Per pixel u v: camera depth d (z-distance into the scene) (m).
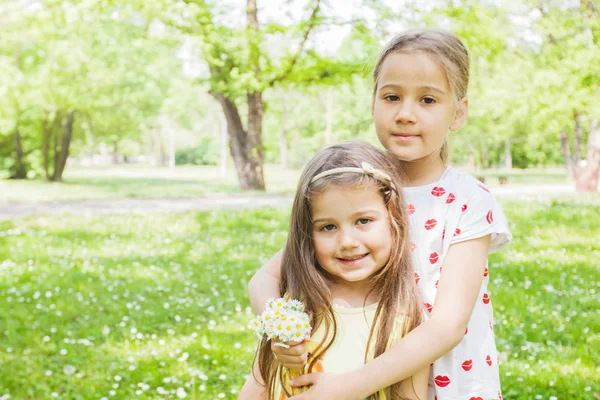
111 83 27.91
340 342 1.82
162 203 17.92
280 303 1.73
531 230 9.79
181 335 5.33
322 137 45.16
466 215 1.86
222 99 22.17
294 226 1.86
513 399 3.79
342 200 1.75
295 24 19.05
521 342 4.73
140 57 28.83
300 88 21.77
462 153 37.38
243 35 19.36
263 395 1.97
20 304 6.49
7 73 24.83
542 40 20.61
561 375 4.01
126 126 33.41
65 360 4.85
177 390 4.01
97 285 7.23
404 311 1.78
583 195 17.19
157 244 10.07
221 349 4.89
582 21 18.73
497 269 7.16
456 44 1.91
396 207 1.80
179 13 19.27
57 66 25.20
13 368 4.67
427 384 1.81
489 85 22.28
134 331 5.39
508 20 20.84
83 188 24.70
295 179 33.00
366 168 1.77
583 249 8.31
